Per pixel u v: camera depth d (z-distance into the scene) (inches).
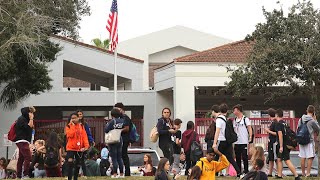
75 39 1295.5
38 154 711.1
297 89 1001.5
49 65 1475.1
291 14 984.3
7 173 830.5
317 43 950.4
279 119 647.1
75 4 1243.2
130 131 644.7
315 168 818.8
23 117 640.4
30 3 1057.5
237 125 643.5
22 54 1153.4
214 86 1366.9
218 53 1382.9
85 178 636.7
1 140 1409.9
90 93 1526.8
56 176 703.1
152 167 727.7
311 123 652.1
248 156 673.0
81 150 592.4
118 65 1606.8
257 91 1233.4
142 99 1528.1
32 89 1258.6
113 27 1273.4
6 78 1189.1
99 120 1368.1
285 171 811.4
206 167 531.5
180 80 1362.0
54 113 1596.9
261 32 1010.7
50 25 1068.5
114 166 629.6
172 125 658.8
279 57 977.5
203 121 1282.0
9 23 1005.2
